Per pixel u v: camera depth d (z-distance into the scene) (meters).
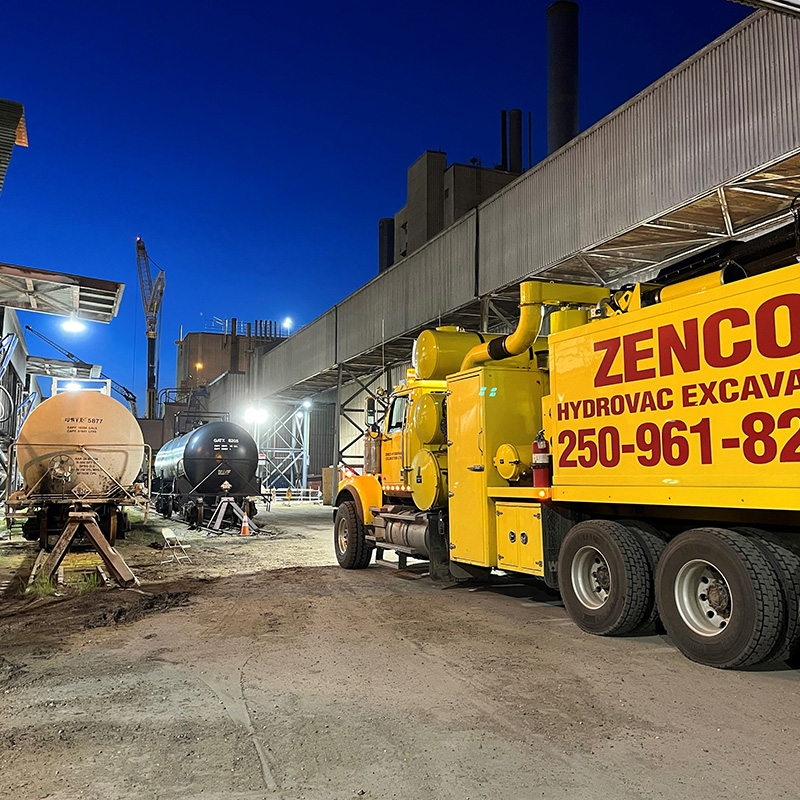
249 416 38.97
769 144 9.78
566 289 7.93
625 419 6.26
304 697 4.80
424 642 6.33
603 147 13.08
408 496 10.24
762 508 5.00
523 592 9.00
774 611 5.08
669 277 6.62
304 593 8.95
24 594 8.84
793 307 4.84
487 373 8.29
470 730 4.16
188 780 3.53
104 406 12.61
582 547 6.80
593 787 3.40
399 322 21.39
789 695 4.79
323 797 3.34
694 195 11.01
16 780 3.54
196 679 5.23
